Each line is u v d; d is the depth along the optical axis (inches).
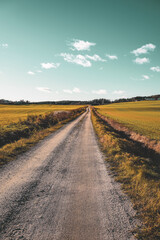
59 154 310.7
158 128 843.4
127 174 202.2
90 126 784.9
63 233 108.3
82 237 104.7
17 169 231.3
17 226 115.3
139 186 167.8
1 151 306.8
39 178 200.4
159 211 129.6
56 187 175.9
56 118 1047.0
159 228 112.0
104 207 137.4
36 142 417.1
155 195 150.7
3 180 194.5
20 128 555.2
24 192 164.9
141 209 134.0
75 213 129.7
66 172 220.2
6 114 1905.8
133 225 115.7
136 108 3494.1
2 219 123.0
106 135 466.3
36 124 697.0
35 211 132.8
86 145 387.9
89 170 226.5
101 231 110.0
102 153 316.2
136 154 309.0
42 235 106.6
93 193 161.6
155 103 4965.6
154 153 339.9
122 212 130.3
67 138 474.9
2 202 146.6
